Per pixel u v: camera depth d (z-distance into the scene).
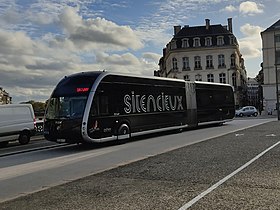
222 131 23.56
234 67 79.38
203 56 80.56
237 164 9.98
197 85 26.72
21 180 9.66
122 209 6.11
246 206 5.93
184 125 24.36
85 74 17.33
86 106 16.33
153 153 13.87
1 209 6.52
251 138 17.20
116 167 10.50
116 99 17.92
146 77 20.61
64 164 12.33
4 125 20.27
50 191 7.84
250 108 56.22
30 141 23.52
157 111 21.28
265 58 67.62
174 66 81.75
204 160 10.95
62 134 16.50
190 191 7.12
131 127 18.81
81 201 6.79
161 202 6.41
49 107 17.27
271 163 9.91
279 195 6.56
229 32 81.19
